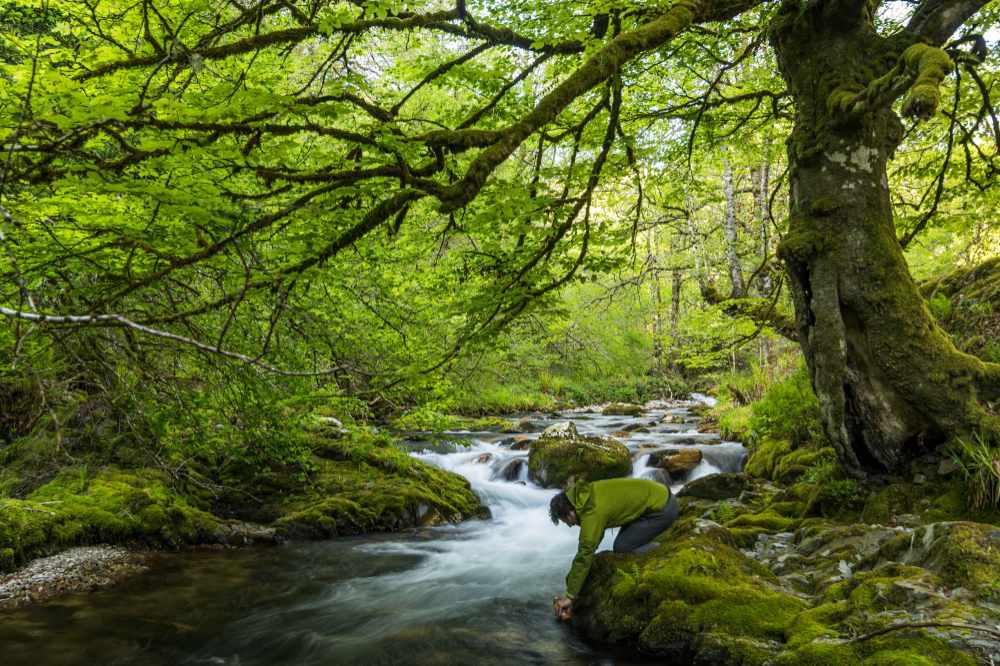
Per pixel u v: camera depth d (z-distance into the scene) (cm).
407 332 613
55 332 429
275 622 432
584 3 479
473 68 481
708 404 1792
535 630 397
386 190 354
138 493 614
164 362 611
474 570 551
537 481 877
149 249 308
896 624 275
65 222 366
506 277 442
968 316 600
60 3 454
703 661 316
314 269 361
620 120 593
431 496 748
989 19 571
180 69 372
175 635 410
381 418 1124
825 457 616
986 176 602
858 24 440
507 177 768
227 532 624
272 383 553
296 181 316
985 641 248
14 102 293
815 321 445
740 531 462
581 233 486
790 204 475
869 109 374
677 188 805
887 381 436
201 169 352
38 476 623
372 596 484
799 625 304
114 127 276
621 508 417
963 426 408
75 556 525
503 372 1073
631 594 369
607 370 1764
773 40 504
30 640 395
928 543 328
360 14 466
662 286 1591
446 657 365
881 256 428
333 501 695
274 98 283
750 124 719
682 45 573
